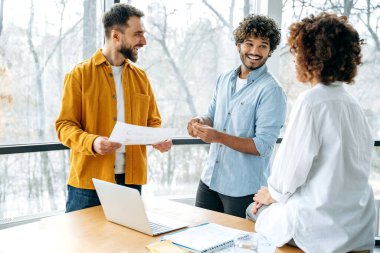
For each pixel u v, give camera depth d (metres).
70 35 2.92
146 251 1.48
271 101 2.26
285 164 1.50
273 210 1.62
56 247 1.51
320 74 1.50
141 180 2.29
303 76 1.55
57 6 2.84
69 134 2.07
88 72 2.19
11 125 2.78
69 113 2.15
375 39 3.28
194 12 3.19
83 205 2.17
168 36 3.16
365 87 3.31
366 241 1.54
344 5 3.25
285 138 1.51
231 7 3.26
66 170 3.04
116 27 2.18
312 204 1.48
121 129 1.82
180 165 3.35
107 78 2.22
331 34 1.46
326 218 1.46
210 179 2.47
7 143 2.78
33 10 2.76
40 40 2.81
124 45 2.19
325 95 1.48
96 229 1.69
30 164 2.89
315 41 1.48
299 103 1.50
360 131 1.53
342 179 1.48
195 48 3.24
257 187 2.36
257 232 1.65
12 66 2.73
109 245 1.53
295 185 1.49
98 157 2.16
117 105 2.24
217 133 2.24
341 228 1.46
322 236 1.46
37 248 1.50
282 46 3.24
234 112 2.40
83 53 2.99
